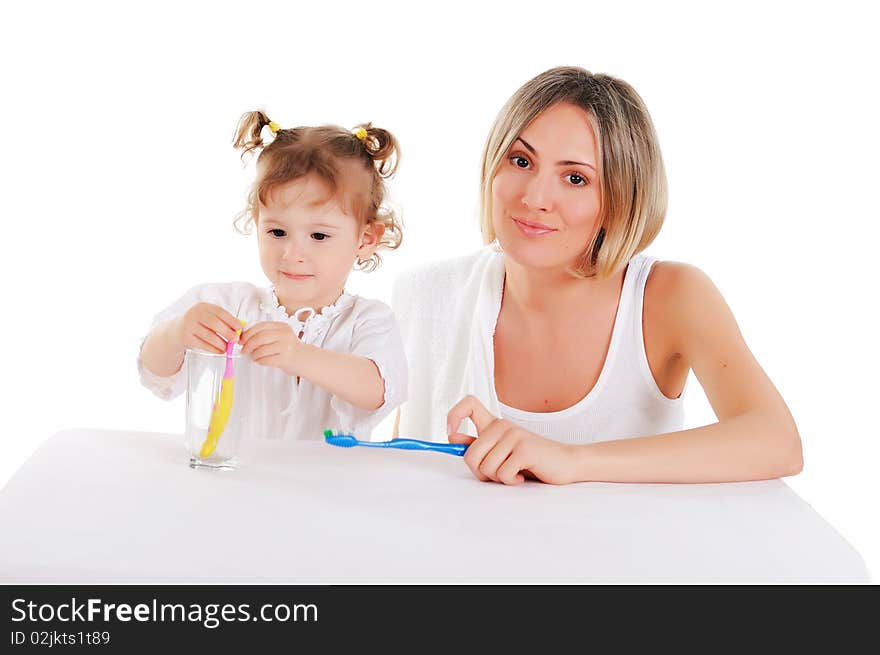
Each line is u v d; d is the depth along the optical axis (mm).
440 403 1709
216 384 1089
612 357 1521
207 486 1032
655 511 1046
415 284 1747
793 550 954
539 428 1562
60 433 1196
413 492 1064
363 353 1433
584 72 1437
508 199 1385
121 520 919
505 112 1418
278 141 1474
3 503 938
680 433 1211
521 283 1523
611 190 1383
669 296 1489
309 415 1483
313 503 1001
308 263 1420
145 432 1235
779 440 1221
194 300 1504
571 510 1033
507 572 861
